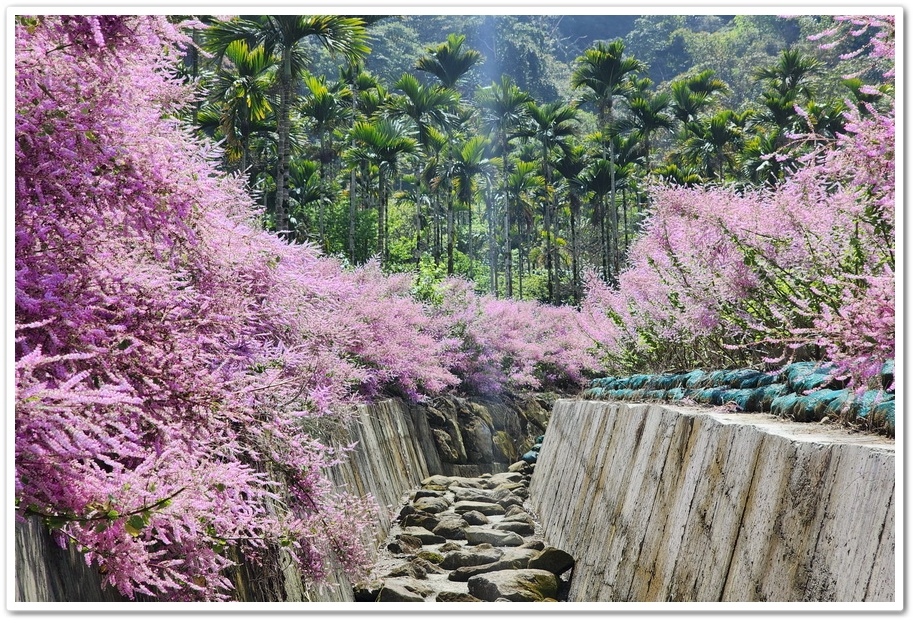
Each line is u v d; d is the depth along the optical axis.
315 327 4.33
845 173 3.40
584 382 20.34
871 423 3.12
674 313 6.81
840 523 2.68
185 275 3.02
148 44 2.61
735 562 3.43
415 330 14.55
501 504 12.05
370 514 4.59
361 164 29.08
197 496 2.45
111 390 2.13
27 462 2.15
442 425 16.11
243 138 22.73
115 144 2.52
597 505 6.80
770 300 4.99
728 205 5.00
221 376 2.91
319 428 6.00
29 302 2.29
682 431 4.61
